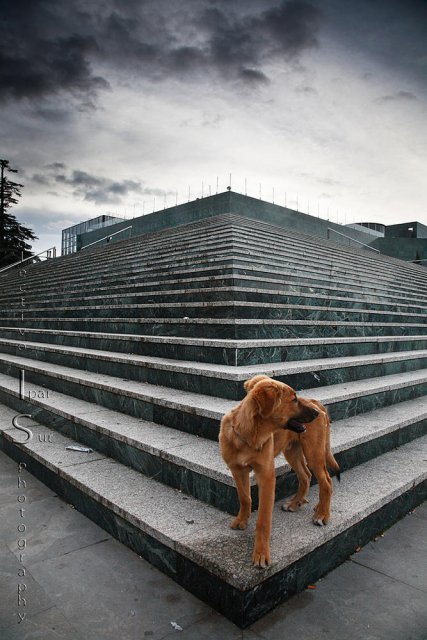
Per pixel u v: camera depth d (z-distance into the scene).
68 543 3.73
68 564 3.40
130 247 17.14
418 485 4.53
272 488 2.96
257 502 3.61
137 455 4.53
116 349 7.79
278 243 14.39
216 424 4.44
